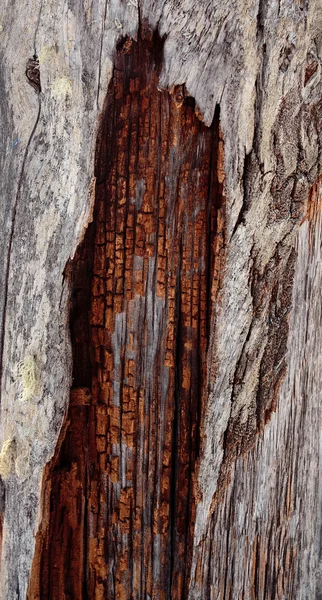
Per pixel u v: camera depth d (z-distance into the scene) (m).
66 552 0.71
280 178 0.68
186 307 0.67
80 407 0.70
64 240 0.64
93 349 0.69
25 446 0.67
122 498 0.70
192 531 0.69
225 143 0.64
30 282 0.66
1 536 0.69
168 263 0.67
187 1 0.62
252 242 0.67
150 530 0.71
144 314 0.68
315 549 0.85
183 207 0.66
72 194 0.64
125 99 0.64
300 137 0.69
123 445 0.70
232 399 0.69
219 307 0.66
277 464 0.77
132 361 0.69
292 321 0.75
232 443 0.71
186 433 0.69
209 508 0.70
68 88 0.63
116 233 0.67
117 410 0.69
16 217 0.66
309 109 0.69
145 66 0.64
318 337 0.79
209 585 0.72
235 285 0.67
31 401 0.66
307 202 0.73
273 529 0.78
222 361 0.67
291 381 0.76
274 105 0.66
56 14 0.62
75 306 0.68
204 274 0.67
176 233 0.67
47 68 0.63
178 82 0.64
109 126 0.65
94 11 0.62
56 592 0.72
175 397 0.69
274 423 0.75
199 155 0.65
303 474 0.81
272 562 0.79
